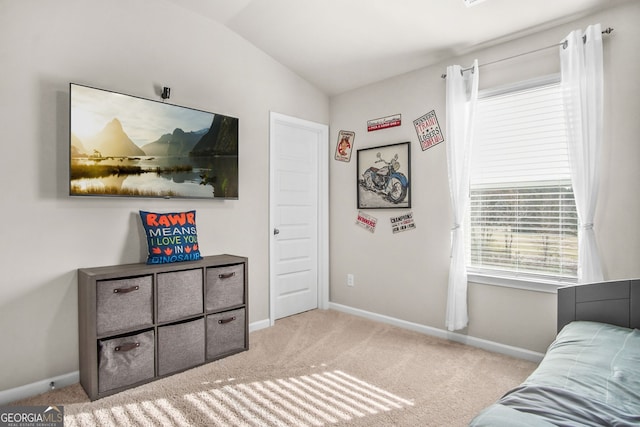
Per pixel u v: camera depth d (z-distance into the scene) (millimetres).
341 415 1909
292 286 3729
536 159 2607
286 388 2197
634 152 2172
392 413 1928
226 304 2664
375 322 3471
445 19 2553
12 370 2064
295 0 2635
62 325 2232
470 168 2891
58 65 2211
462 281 2820
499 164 2777
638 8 2152
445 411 1945
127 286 2172
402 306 3328
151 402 2031
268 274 3369
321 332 3188
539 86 2561
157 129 2559
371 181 3545
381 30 2807
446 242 3020
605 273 2271
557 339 1847
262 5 2742
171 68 2727
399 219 3340
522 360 2586
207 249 2930
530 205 2641
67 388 2197
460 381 2277
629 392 1253
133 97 2441
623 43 2203
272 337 3070
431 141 3107
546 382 1362
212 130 2867
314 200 3936
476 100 2727
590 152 2246
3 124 2027
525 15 2393
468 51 2867
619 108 2217
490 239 2832
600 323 1929
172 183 2643
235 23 3000
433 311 3107
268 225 3369
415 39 2826
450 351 2756
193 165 2756
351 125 3748
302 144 3799
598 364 1463
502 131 2756
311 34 3010
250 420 1862
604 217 2271
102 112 2305
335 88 3777
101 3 2387
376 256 3525
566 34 2428
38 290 2150
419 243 3195
